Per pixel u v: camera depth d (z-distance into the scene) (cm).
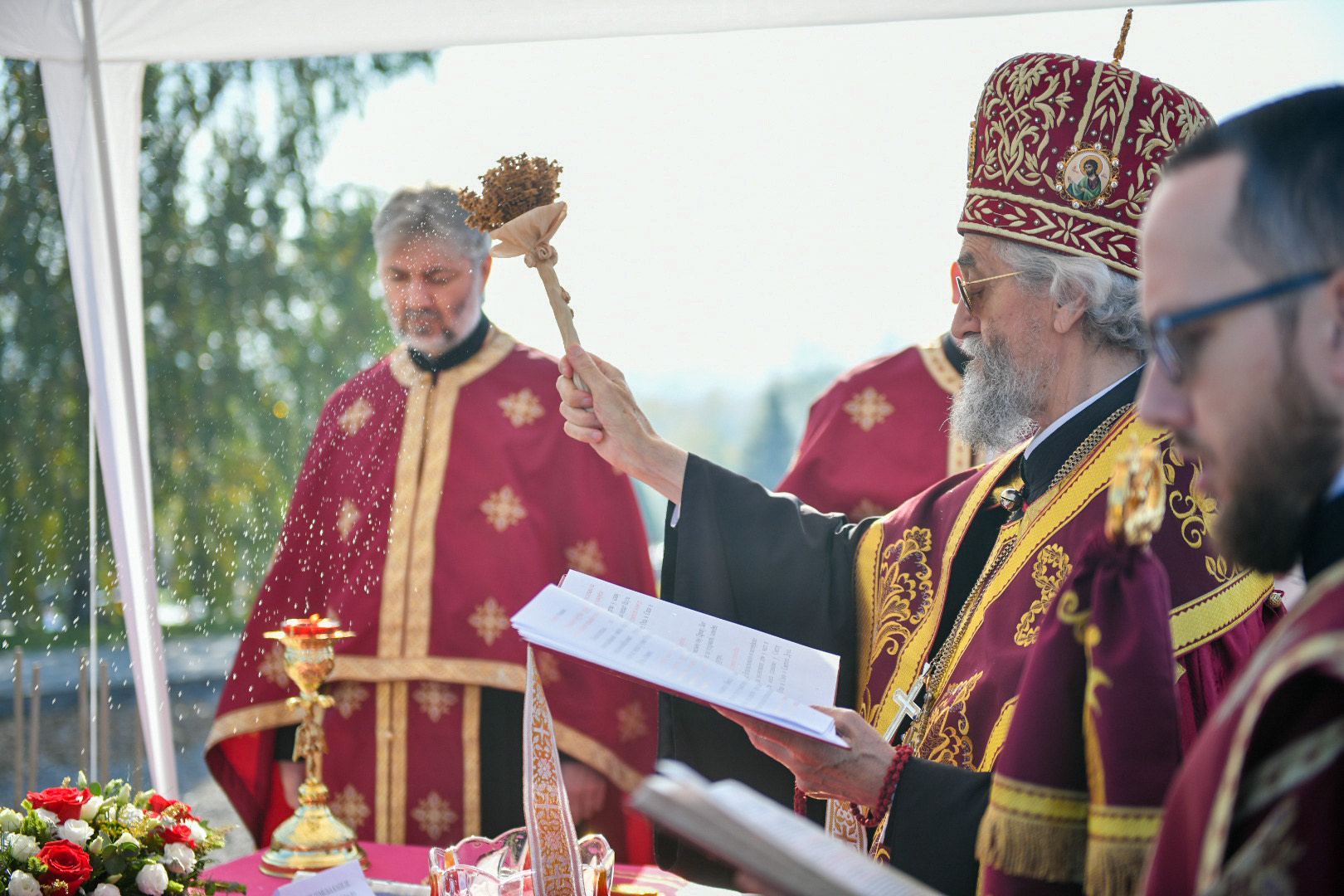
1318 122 85
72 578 795
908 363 340
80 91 274
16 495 799
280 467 900
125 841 171
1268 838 76
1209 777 82
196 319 912
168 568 843
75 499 816
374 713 307
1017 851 126
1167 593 125
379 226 321
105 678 294
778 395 3294
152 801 185
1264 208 84
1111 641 122
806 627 204
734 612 206
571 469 315
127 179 293
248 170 931
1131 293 173
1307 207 83
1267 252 83
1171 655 122
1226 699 85
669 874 205
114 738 591
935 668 183
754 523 210
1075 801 125
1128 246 174
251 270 931
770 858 79
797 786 159
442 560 308
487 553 307
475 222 200
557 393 323
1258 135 86
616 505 315
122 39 272
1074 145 177
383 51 270
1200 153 90
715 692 139
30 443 809
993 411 182
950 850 147
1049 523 170
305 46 269
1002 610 171
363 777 306
